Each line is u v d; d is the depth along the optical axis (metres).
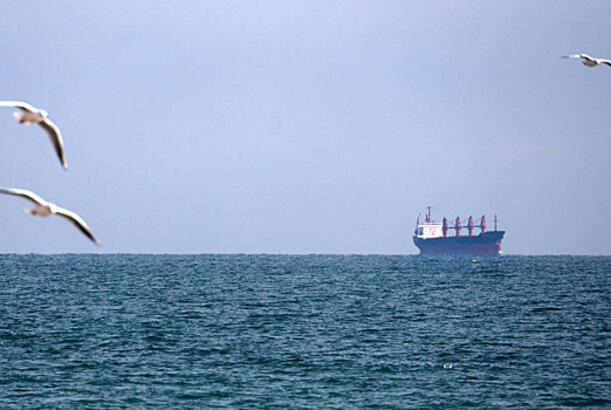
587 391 186.75
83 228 73.62
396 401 176.50
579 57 120.31
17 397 176.62
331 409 169.38
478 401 177.25
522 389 188.38
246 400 175.75
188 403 173.12
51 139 73.62
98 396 178.12
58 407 168.88
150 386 187.50
